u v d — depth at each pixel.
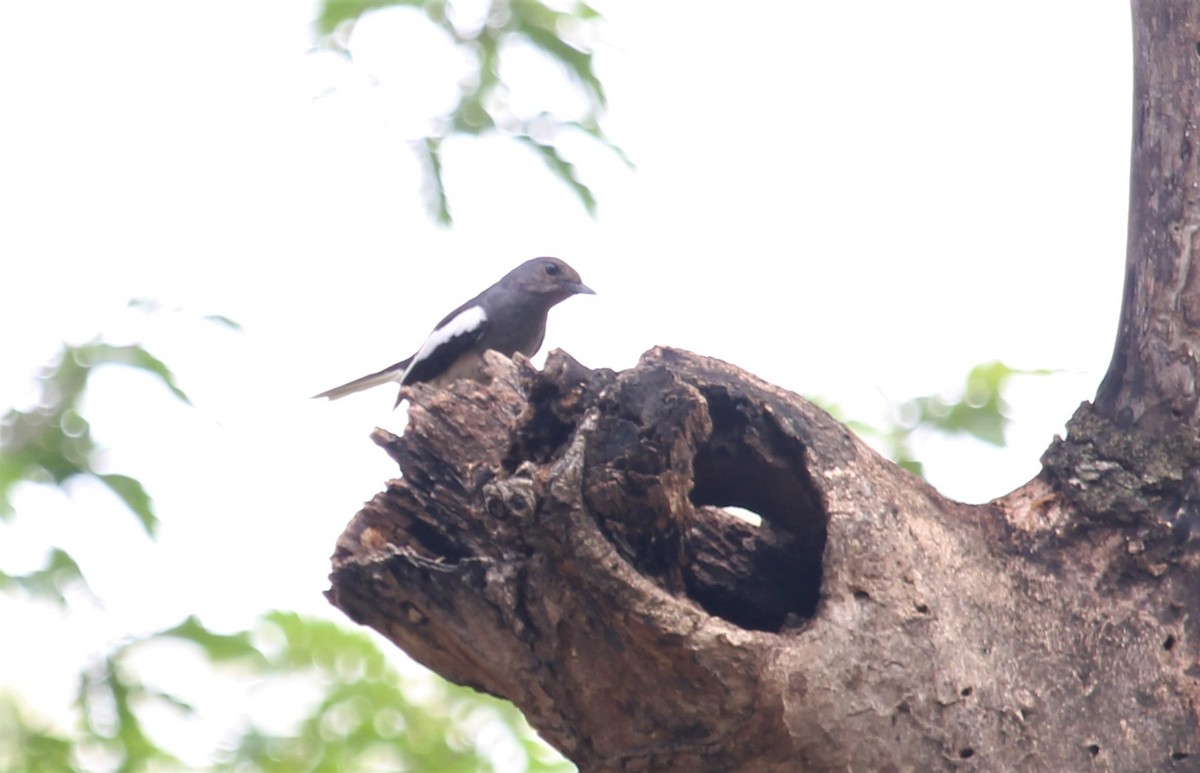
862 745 7.59
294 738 15.72
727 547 8.72
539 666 7.95
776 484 8.38
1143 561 8.32
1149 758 7.82
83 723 13.88
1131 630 8.12
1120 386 8.91
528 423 7.98
